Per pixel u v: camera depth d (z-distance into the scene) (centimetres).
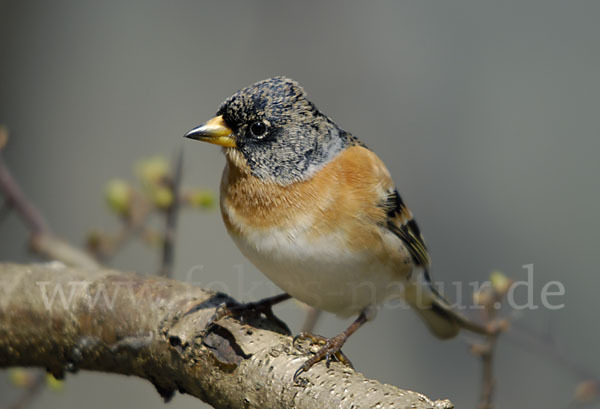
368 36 1446
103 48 1512
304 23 1452
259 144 629
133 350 583
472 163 1398
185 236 1339
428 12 1467
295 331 909
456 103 1426
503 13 1480
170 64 1497
